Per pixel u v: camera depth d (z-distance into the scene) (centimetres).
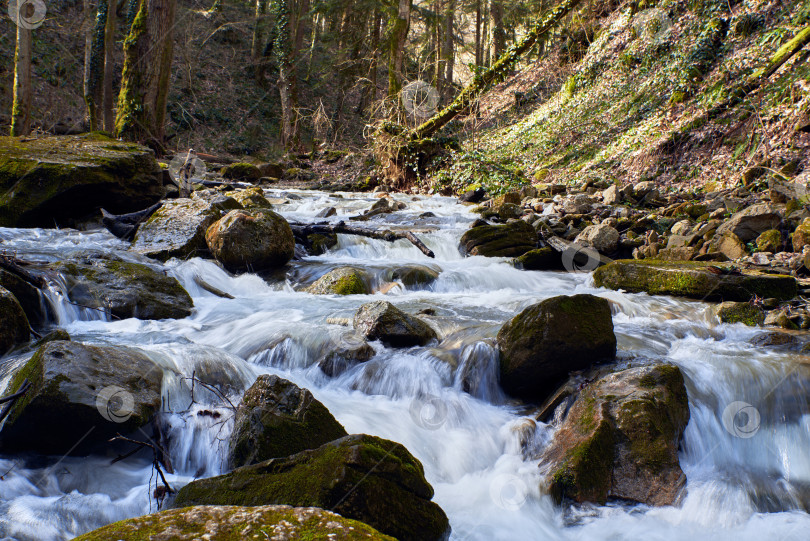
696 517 301
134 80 1441
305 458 250
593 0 2050
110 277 532
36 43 2250
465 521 290
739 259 732
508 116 2198
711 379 398
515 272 731
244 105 2741
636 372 371
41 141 910
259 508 177
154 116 1462
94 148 898
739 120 1191
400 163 1686
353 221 1052
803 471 349
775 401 379
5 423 292
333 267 704
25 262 506
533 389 416
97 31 1867
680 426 351
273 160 2230
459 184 1518
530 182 1450
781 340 468
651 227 904
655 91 1504
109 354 338
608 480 315
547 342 401
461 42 3150
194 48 2820
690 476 334
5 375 345
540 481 315
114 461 300
